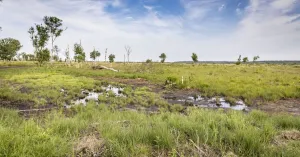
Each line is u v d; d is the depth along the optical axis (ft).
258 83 61.05
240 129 13.98
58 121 15.71
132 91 49.44
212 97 44.52
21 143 10.25
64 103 33.81
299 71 116.06
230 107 35.32
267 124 16.35
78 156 10.99
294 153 11.21
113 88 55.57
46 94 39.11
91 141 12.18
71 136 13.38
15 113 21.26
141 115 21.83
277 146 12.70
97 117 20.68
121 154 10.86
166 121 17.90
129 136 12.98
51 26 151.53
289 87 53.21
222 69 124.98
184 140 13.15
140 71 112.37
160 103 35.32
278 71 114.01
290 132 15.57
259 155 11.50
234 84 58.85
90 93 45.62
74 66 150.92
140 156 11.06
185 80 63.72
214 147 12.28
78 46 183.52
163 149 11.89
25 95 36.63
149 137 13.09
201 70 116.98
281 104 37.99
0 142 10.18
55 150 10.55
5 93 36.32
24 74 78.07
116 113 23.84
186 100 41.09
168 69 121.90
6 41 224.12
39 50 151.84
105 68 127.13
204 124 15.46
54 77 69.41
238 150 12.04
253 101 40.42
